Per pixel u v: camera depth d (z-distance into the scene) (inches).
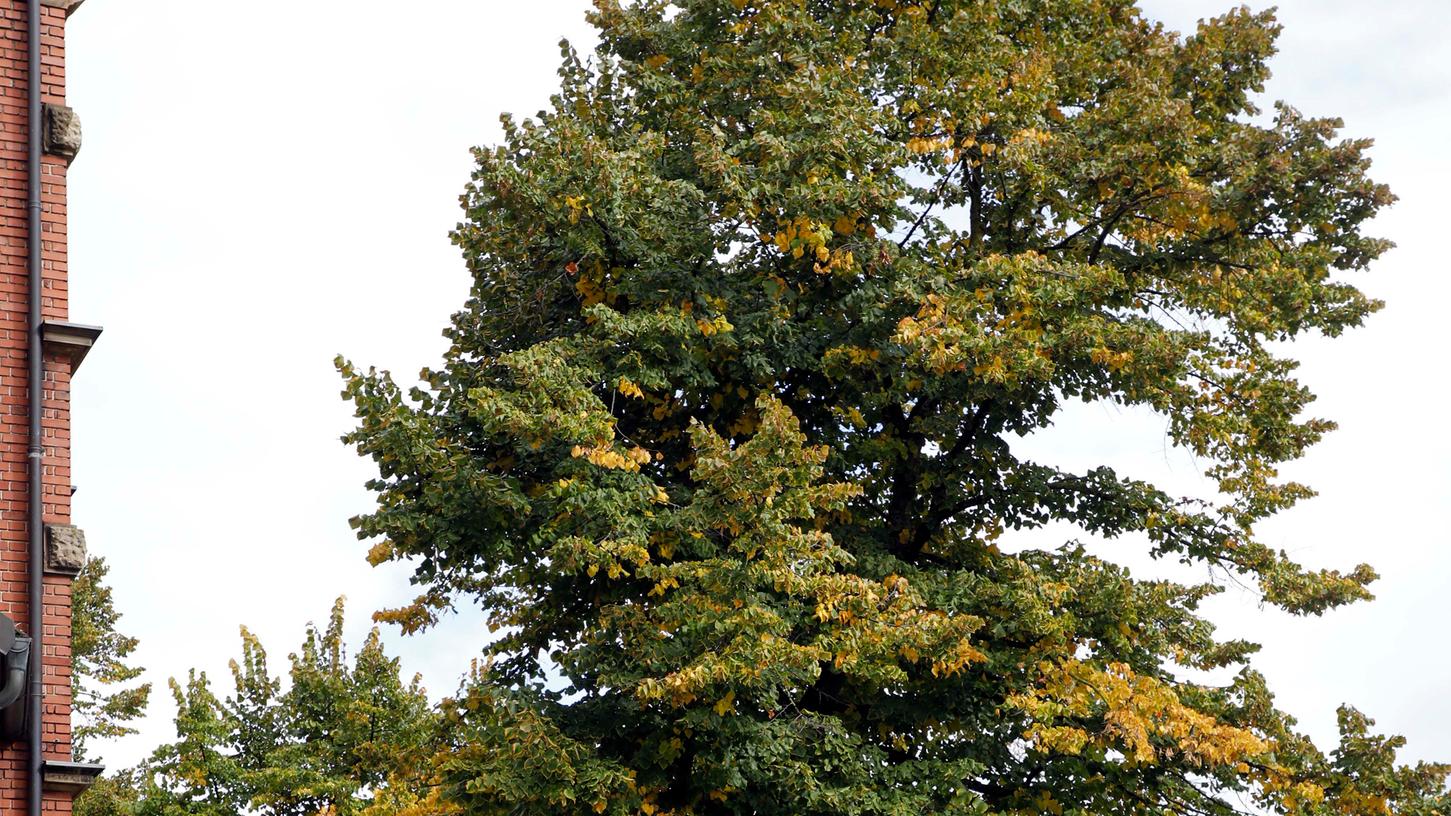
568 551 716.7
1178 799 810.2
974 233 873.5
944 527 899.4
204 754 1317.7
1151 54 851.4
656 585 728.3
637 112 898.7
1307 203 813.2
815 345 813.2
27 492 608.7
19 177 634.8
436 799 768.9
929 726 805.2
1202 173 842.2
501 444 794.8
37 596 596.7
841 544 823.7
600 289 823.1
